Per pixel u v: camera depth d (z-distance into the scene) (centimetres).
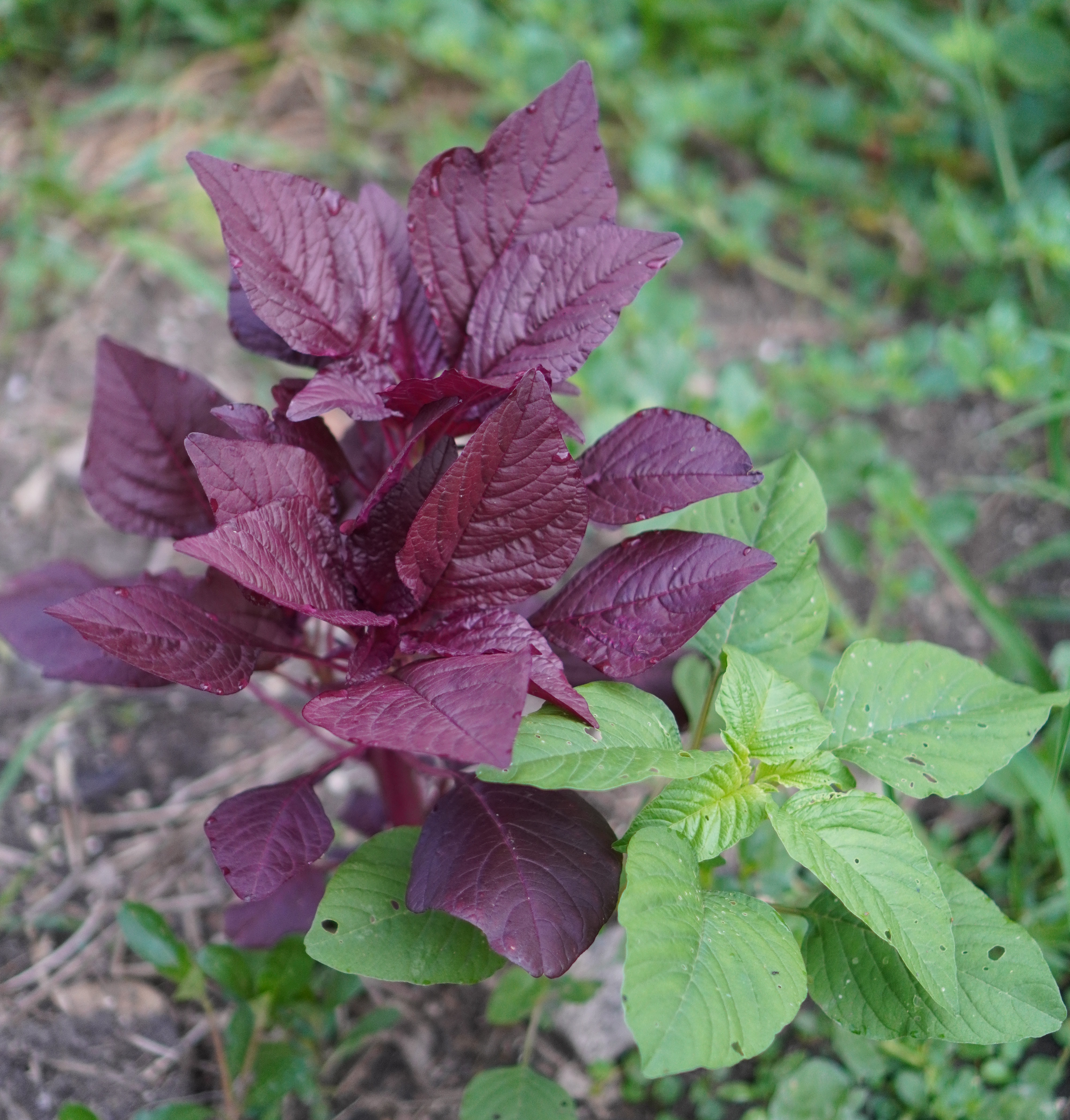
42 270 87
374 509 45
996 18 105
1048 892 61
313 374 85
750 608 49
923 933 41
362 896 45
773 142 98
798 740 44
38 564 74
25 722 68
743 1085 56
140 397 51
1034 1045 58
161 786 67
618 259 45
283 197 44
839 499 72
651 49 106
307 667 69
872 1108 56
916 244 98
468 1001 60
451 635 44
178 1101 55
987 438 88
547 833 44
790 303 97
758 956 40
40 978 59
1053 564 80
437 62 106
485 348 46
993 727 46
